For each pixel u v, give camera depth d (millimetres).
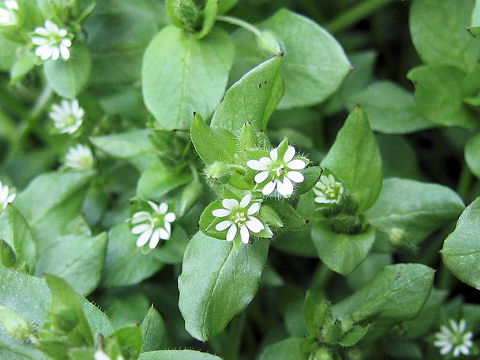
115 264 105
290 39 113
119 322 104
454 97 112
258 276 91
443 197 102
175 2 105
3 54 120
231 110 94
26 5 112
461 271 89
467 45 115
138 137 111
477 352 110
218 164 86
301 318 113
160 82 107
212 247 92
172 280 116
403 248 103
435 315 110
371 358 111
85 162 121
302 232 105
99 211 119
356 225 99
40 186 117
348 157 98
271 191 83
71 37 110
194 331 89
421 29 117
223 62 107
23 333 85
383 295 96
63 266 101
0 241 96
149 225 102
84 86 114
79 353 76
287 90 112
